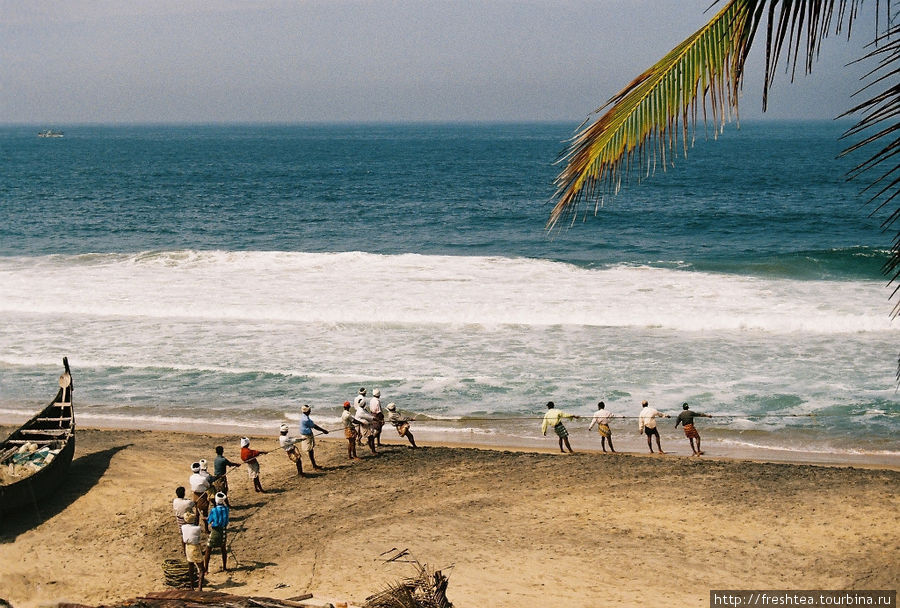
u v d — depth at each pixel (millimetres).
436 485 16375
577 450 18594
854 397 20672
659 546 13414
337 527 14508
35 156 155000
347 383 22578
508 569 12703
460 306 28672
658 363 23438
